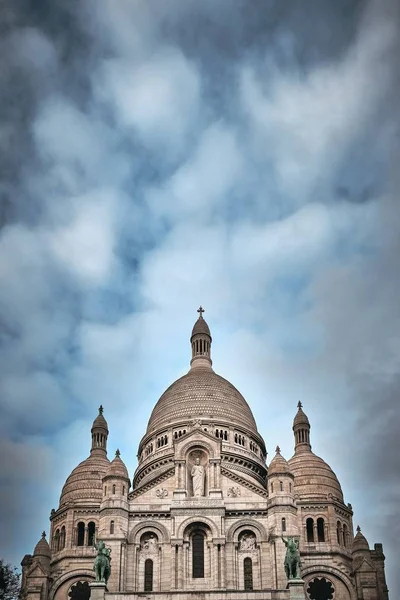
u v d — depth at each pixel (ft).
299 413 407.64
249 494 315.78
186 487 313.73
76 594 339.57
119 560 295.28
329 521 345.51
